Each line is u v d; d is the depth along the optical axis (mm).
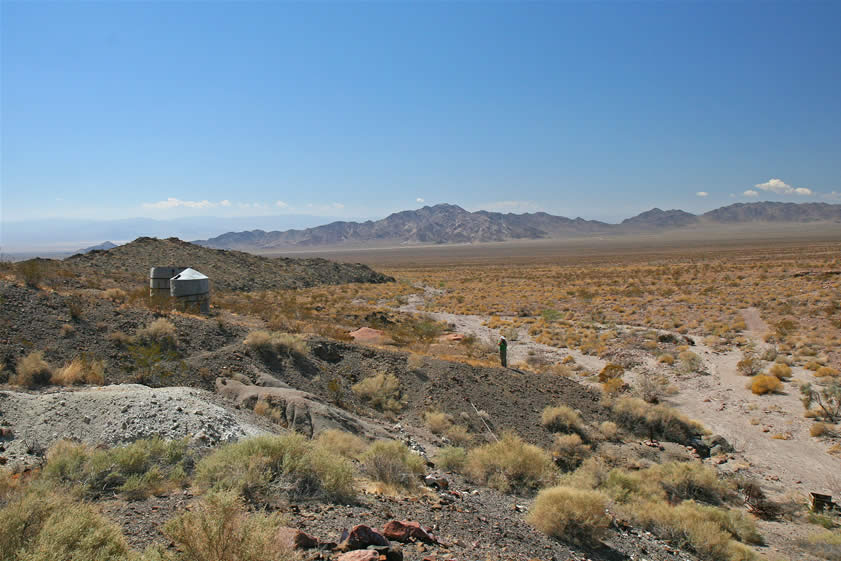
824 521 12242
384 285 76562
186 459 8898
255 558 4758
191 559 4707
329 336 25781
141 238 65375
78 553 4590
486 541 7562
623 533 9953
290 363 18547
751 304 44812
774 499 13750
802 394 21859
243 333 20469
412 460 11039
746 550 9797
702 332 37125
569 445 16359
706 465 16062
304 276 74625
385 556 5488
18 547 4727
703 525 10344
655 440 17984
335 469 8289
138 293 27406
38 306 17281
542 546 8062
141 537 5715
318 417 13641
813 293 46438
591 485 12742
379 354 21078
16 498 6070
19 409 10375
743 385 24375
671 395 23656
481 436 16578
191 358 17141
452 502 9594
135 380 14953
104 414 10289
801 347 29812
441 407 17969
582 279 77250
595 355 31688
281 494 7688
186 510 6496
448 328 40812
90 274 41406
